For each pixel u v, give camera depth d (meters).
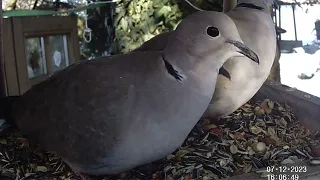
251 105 0.46
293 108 0.44
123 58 0.33
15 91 0.63
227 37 0.31
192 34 0.31
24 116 0.35
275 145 0.39
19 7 0.94
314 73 0.85
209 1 0.86
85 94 0.32
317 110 0.41
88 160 0.33
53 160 0.37
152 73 0.31
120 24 0.99
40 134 0.34
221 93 0.39
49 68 0.71
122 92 0.31
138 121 0.31
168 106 0.31
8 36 0.62
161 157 0.34
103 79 0.32
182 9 0.90
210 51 0.31
